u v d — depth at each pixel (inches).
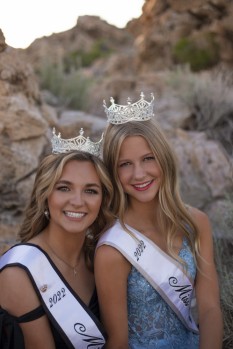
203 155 219.6
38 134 173.5
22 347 99.9
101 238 114.6
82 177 108.2
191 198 209.2
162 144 113.3
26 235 116.6
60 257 112.7
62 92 296.8
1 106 166.9
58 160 108.3
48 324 106.5
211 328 115.5
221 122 249.6
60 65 320.5
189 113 257.4
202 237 120.9
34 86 198.7
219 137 241.9
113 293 112.2
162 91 323.9
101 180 111.0
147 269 113.5
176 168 116.6
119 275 112.4
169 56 421.7
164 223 118.6
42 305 104.7
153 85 337.7
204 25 408.2
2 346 100.3
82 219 109.3
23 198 164.4
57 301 106.1
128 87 352.5
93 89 354.9
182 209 117.2
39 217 113.7
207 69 392.5
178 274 115.4
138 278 115.2
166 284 114.7
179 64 395.2
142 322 115.8
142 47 445.1
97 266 112.7
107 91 348.5
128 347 113.2
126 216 119.6
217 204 202.7
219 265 151.4
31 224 114.7
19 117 169.2
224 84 269.7
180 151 222.4
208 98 254.1
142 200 114.9
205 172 215.2
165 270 114.6
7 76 172.7
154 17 444.1
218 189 210.4
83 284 115.8
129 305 116.7
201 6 402.6
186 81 293.6
